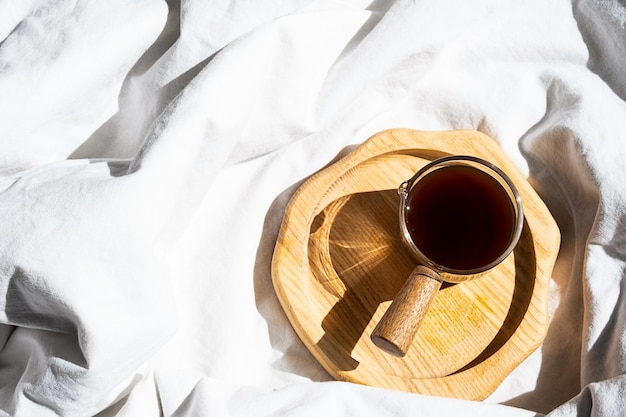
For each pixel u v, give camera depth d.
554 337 0.77
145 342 0.69
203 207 0.78
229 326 0.76
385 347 0.70
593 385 0.68
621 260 0.76
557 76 0.80
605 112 0.78
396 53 0.78
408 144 0.78
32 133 0.74
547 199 0.81
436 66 0.80
